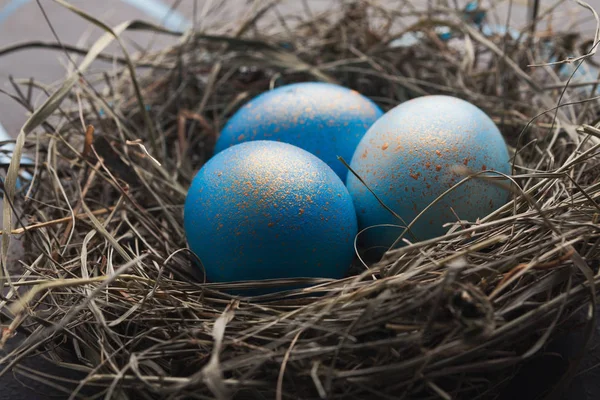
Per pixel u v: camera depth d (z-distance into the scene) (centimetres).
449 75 44
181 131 42
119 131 39
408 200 35
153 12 58
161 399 32
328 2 57
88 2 59
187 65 44
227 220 34
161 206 38
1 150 39
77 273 35
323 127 38
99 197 39
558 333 33
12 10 58
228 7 55
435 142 35
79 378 34
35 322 34
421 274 32
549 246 32
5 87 49
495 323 30
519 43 44
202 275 36
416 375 30
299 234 34
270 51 44
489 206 35
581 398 33
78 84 41
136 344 32
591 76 43
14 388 34
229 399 30
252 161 34
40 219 37
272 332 32
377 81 45
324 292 34
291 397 31
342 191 35
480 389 33
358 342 32
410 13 46
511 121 41
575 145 37
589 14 52
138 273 34
